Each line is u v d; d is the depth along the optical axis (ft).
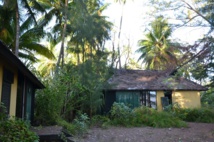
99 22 44.78
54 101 35.40
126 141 27.84
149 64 71.15
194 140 27.84
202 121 45.78
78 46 47.44
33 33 55.88
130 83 55.42
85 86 41.45
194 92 55.31
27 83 29.73
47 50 60.23
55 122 34.30
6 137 14.35
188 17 30.07
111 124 40.09
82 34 42.75
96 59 43.11
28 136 15.88
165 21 31.37
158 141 27.76
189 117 47.39
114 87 50.90
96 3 47.42
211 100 58.08
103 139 28.71
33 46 58.80
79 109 44.80
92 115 45.09
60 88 37.04
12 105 23.94
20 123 16.48
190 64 30.25
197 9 29.37
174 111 47.93
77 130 31.60
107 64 44.37
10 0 44.96
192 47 29.73
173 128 37.29
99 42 44.21
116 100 52.49
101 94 44.06
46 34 58.23
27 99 30.30
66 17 51.19
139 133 32.91
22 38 55.88
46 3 58.23
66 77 40.27
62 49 53.52
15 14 50.03
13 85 24.36
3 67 20.17
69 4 57.67
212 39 28.58
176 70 32.78
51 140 24.67
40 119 34.91
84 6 44.45
